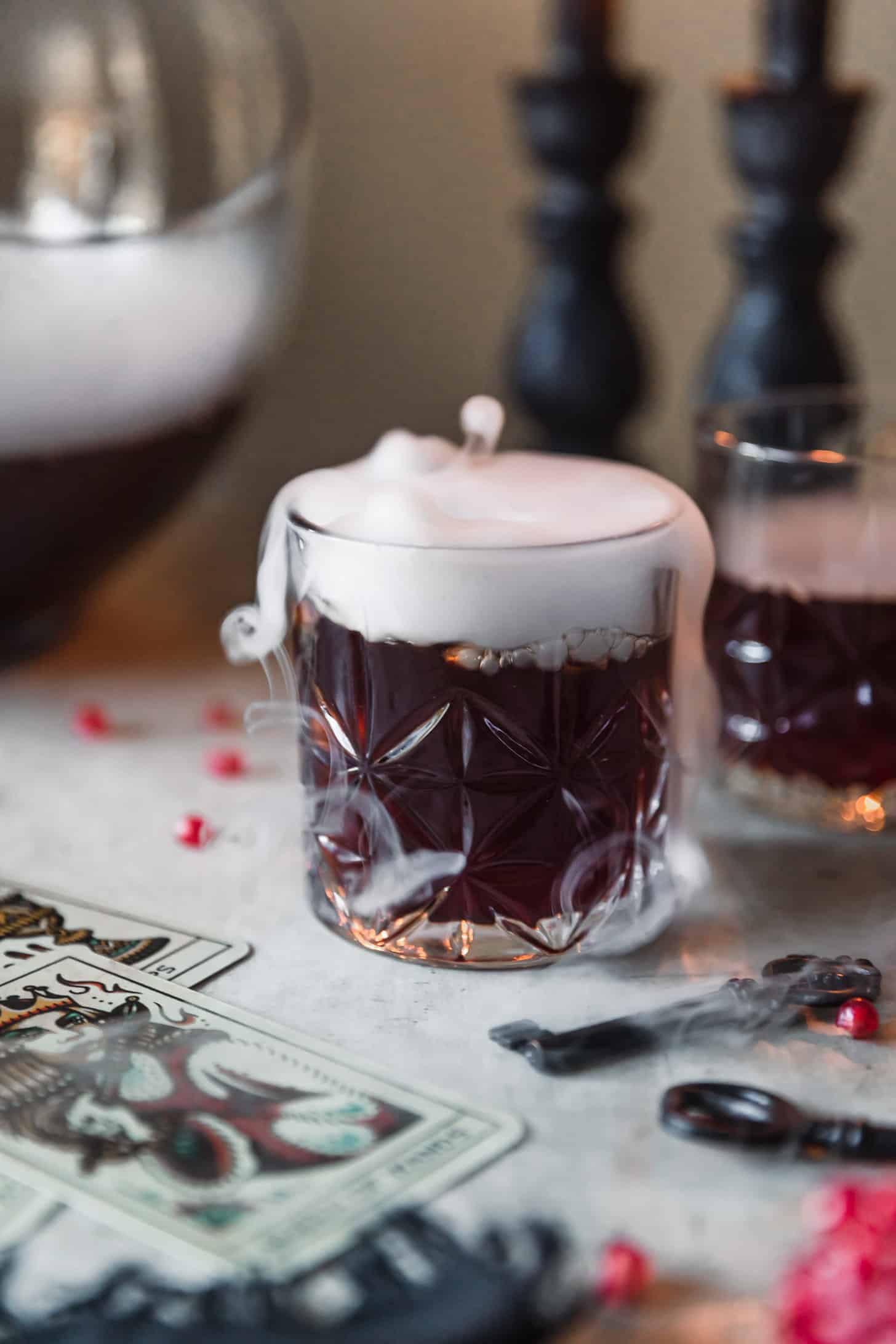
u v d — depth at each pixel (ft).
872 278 2.54
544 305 2.39
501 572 1.66
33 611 2.26
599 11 2.32
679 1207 1.51
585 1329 1.42
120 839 1.97
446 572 1.66
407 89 2.66
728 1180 1.53
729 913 1.83
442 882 1.73
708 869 1.90
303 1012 1.70
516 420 2.67
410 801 1.72
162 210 2.24
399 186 2.71
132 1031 1.67
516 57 2.60
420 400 2.81
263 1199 1.51
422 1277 1.45
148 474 2.19
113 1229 1.49
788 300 2.26
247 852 1.94
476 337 2.74
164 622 2.47
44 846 1.95
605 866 1.74
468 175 2.67
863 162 2.50
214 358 2.18
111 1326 1.42
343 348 2.82
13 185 2.20
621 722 1.73
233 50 2.24
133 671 2.33
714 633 1.97
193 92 2.23
